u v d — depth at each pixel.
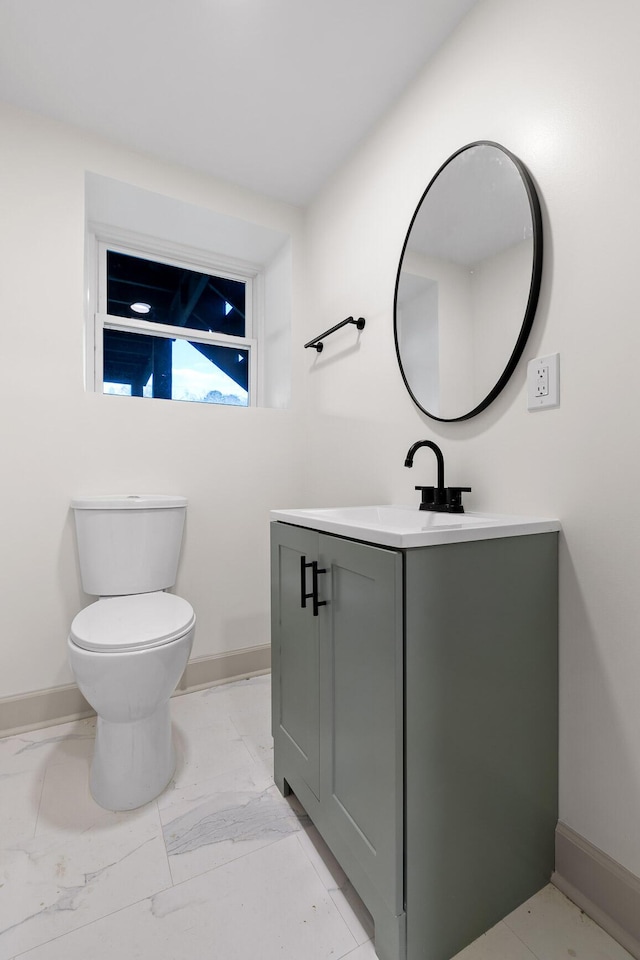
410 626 0.78
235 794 1.26
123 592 1.63
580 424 0.98
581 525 0.97
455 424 1.33
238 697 1.83
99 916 0.91
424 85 1.46
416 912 0.80
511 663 0.92
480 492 1.24
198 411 1.97
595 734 0.94
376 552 0.82
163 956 0.84
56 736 1.56
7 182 1.61
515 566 0.93
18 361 1.62
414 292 1.46
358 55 1.43
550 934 0.89
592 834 0.94
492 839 0.90
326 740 1.00
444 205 1.34
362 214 1.79
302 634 1.11
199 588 1.97
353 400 1.85
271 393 2.44
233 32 1.36
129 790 1.21
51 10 1.30
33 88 1.56
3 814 1.18
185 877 1.00
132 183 1.83
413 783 0.79
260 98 1.60
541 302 1.06
